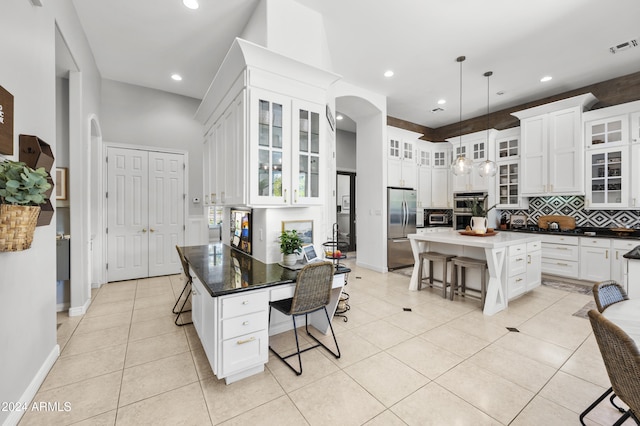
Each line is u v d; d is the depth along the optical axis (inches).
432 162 248.4
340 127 275.0
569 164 169.3
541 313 120.6
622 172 152.6
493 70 153.9
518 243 131.6
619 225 164.9
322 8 105.2
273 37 95.9
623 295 64.8
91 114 138.3
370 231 206.2
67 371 78.1
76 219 118.0
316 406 64.7
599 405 64.8
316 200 96.9
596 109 161.6
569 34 121.4
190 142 193.5
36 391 69.1
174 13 110.2
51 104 82.3
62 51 102.5
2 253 55.3
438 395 68.5
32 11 70.3
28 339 66.4
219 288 70.4
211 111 121.1
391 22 113.7
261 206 84.6
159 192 183.0
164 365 81.4
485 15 109.6
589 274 162.2
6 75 58.5
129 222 173.5
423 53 137.5
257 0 102.0
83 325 108.4
